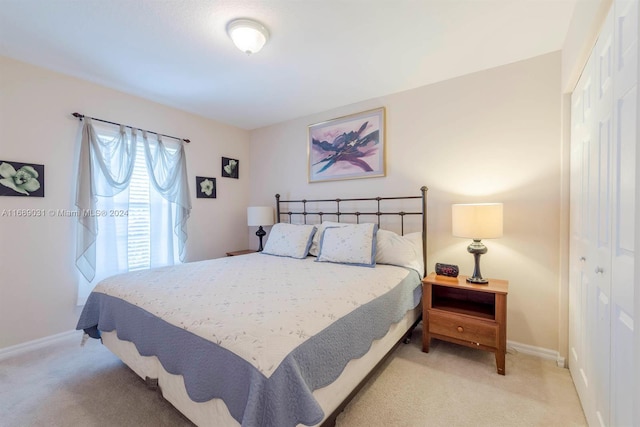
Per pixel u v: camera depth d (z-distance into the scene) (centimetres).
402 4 160
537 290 213
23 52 207
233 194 389
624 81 96
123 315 162
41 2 155
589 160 145
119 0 155
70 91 244
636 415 79
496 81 228
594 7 119
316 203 341
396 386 173
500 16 169
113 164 268
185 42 195
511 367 195
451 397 163
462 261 245
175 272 214
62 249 240
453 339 204
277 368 97
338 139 319
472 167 239
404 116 274
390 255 239
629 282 93
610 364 111
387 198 283
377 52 208
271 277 198
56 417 148
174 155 317
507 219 224
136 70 235
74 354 214
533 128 214
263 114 345
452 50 205
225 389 103
